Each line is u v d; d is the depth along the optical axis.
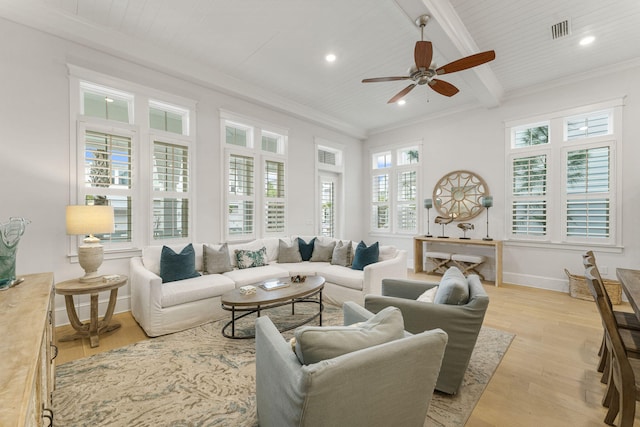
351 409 0.98
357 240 6.76
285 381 1.06
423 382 1.15
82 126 3.08
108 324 2.82
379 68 3.84
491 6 2.68
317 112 5.47
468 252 5.18
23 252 2.76
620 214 3.79
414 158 6.08
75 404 1.76
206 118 4.14
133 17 2.86
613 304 3.63
